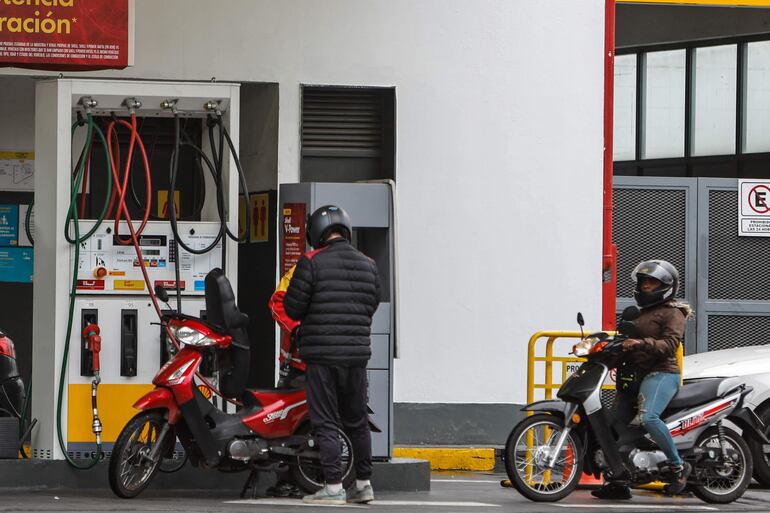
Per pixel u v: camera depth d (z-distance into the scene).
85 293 16.88
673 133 29.66
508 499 16.75
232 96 17.14
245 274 21.25
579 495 17.67
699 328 24.73
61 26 17.34
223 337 15.55
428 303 21.62
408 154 21.62
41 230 16.98
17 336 21.58
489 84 21.81
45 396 16.88
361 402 15.38
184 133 17.45
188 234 17.23
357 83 21.47
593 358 16.86
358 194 17.45
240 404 16.19
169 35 20.97
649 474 16.66
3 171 21.44
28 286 21.59
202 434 15.34
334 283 15.09
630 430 16.86
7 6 17.27
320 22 21.38
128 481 15.44
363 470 15.53
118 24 17.45
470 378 21.70
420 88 21.66
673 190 24.83
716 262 24.84
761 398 19.23
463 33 21.75
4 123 21.42
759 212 24.78
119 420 16.89
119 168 17.42
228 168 17.44
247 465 15.65
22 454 17.19
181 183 18.80
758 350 20.97
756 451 18.88
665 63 29.72
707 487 17.08
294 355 16.14
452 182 21.73
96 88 16.84
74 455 16.75
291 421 15.77
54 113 16.77
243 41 21.17
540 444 17.52
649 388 16.69
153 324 16.61
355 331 15.17
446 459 20.94
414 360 21.56
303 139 21.83
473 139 21.78
